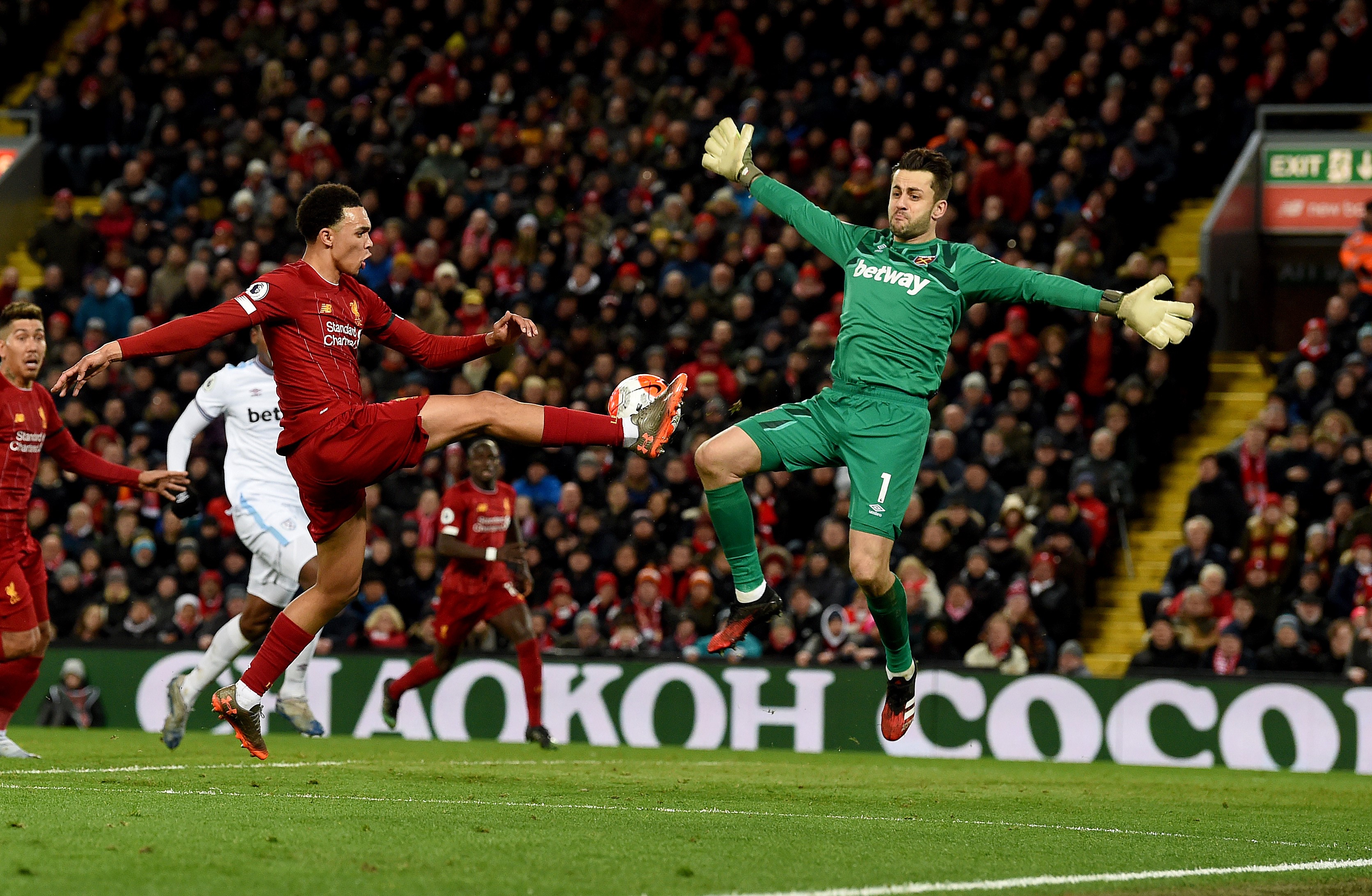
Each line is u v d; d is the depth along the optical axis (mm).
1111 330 44750
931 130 53656
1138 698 36062
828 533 40000
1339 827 20141
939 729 36938
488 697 38625
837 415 18422
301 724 30016
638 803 20109
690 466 43531
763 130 55375
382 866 13477
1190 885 14172
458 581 32812
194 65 61062
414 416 18672
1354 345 45562
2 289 55062
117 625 42469
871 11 57562
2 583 24484
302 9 63875
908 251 18641
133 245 56094
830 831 17344
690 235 51531
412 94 59500
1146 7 54750
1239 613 37250
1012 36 54531
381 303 19812
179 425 27797
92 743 32750
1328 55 52562
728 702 37844
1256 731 35344
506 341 20047
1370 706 34688
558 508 44031
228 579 43406
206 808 17672
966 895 13078
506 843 15211
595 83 59750
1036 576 38906
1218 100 52062
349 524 19547
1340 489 40938
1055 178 49375
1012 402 43781
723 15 58500
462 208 53156
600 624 41000
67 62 64562
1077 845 16938
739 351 47062
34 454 24500
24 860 13391
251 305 18391
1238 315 51781
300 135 56875
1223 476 41469
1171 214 53906
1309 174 52781
